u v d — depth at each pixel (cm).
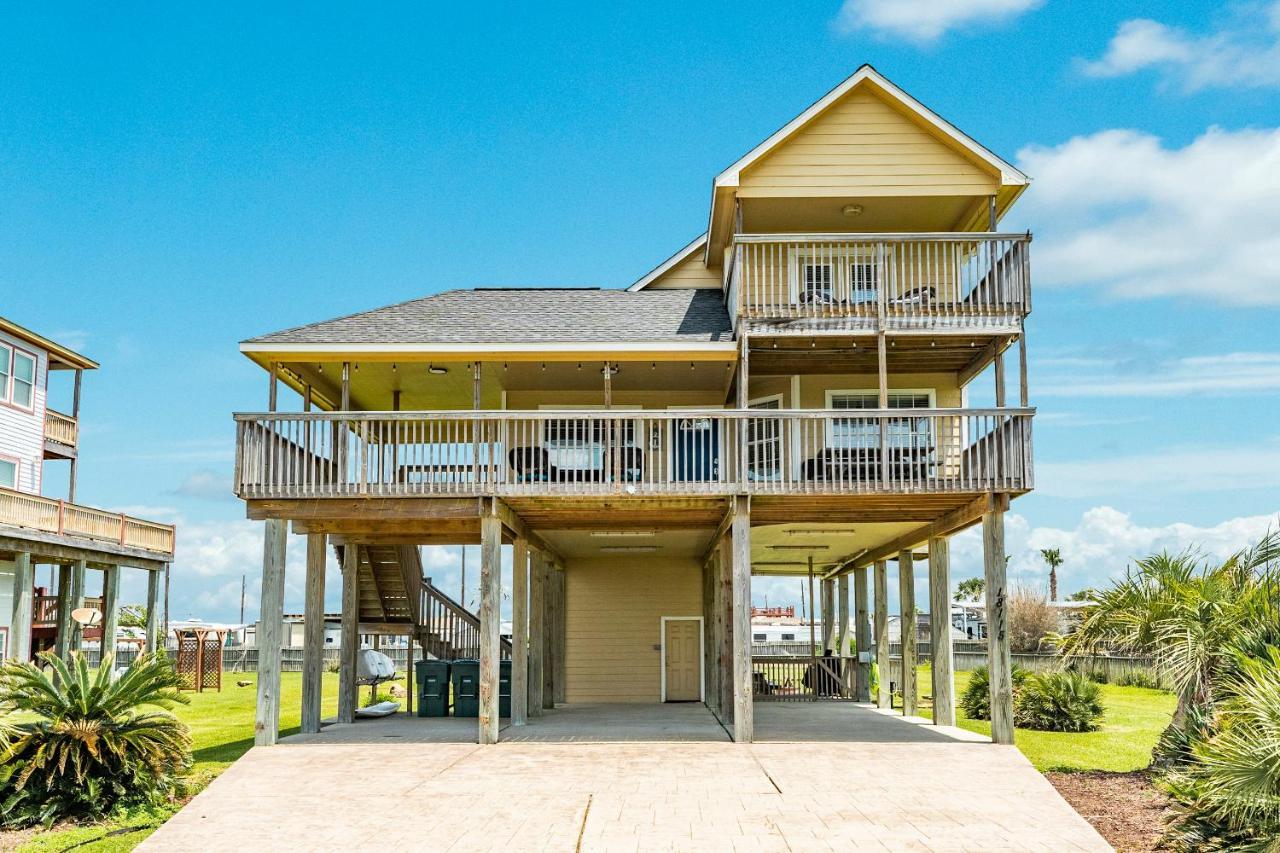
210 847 941
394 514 1502
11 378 2802
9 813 1128
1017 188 1708
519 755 1366
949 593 1773
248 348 1589
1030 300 1591
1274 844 852
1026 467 1447
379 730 1700
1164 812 1162
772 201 1748
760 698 2364
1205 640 1297
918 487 1452
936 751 1375
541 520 1761
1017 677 2091
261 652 1498
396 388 1930
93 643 3541
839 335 1598
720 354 1648
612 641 2381
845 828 977
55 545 2416
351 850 922
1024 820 1007
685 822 998
